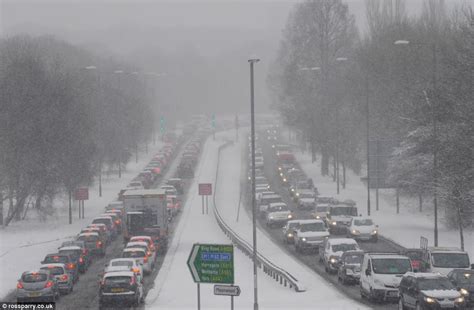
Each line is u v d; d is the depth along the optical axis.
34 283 64.62
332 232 118.56
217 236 119.00
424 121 113.12
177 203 149.62
